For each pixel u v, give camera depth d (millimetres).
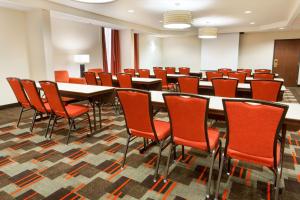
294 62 9781
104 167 2543
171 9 5984
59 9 5520
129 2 5285
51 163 2635
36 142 3246
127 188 2148
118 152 2926
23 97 3521
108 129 3807
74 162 2660
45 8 5219
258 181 2258
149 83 4668
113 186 2182
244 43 10398
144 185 2197
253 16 7090
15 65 5496
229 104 1661
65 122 4152
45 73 5520
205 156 2805
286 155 2844
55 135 3514
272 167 1728
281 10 6191
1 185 2197
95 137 3438
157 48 11945
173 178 2318
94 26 7797
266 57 10156
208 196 1979
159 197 2014
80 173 2416
